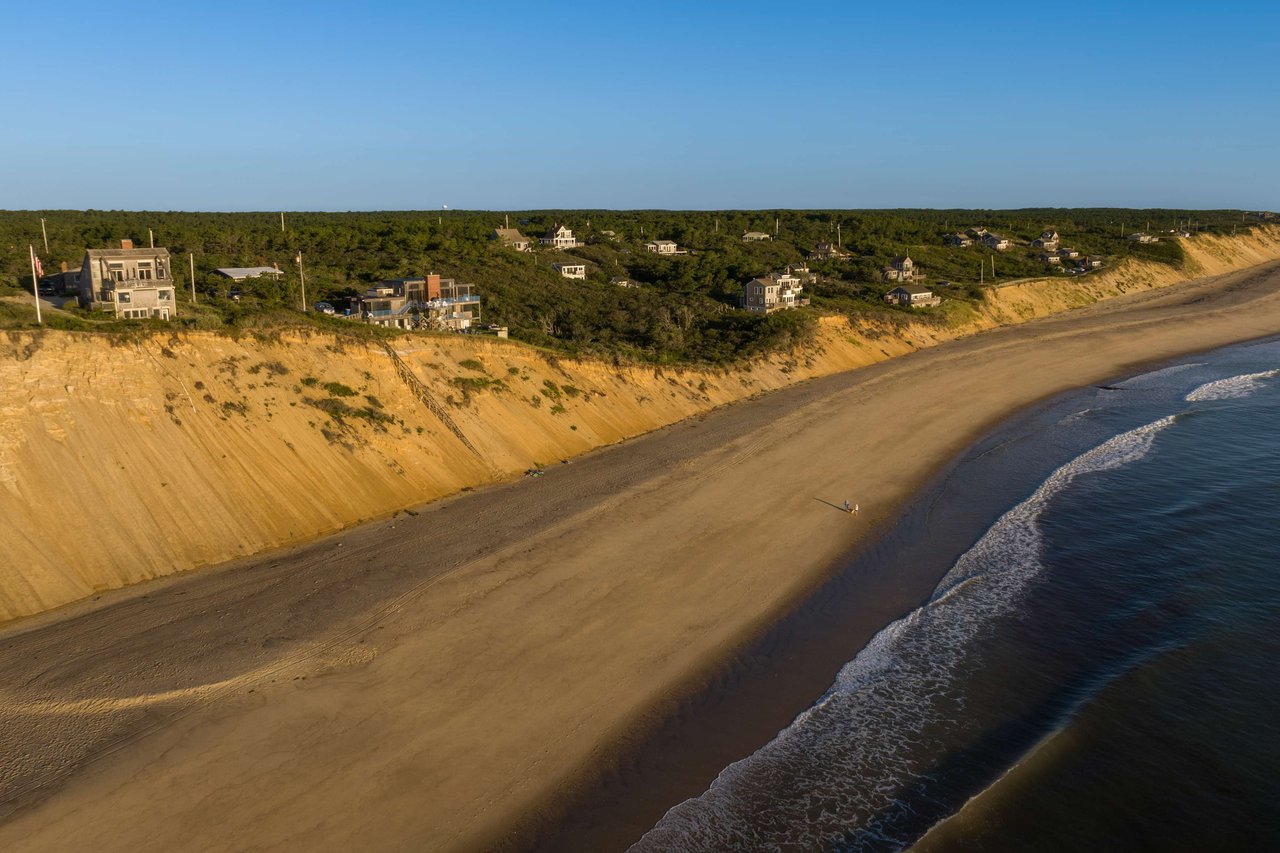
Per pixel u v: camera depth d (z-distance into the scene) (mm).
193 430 36812
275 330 43094
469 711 24016
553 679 25750
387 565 32969
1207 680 25422
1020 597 31141
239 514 34938
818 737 23172
